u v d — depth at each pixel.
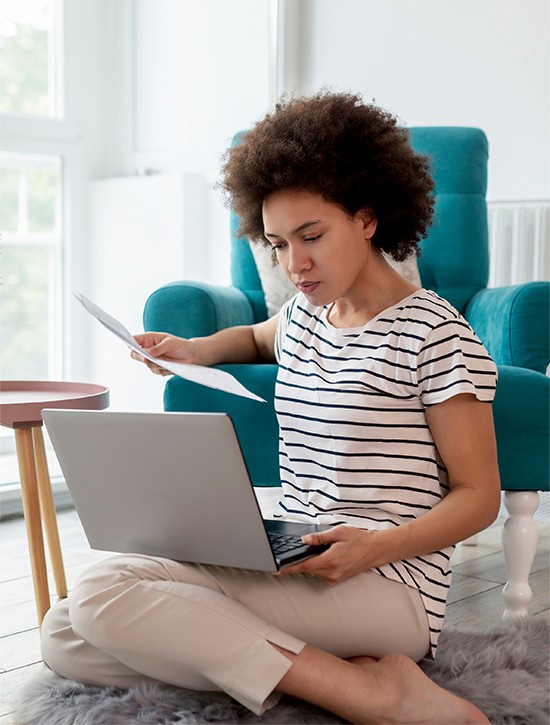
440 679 1.47
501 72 2.99
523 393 1.82
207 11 3.47
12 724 1.41
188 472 1.25
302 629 1.34
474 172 2.55
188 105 3.54
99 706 1.36
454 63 3.09
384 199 1.39
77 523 2.72
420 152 2.56
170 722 1.31
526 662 1.55
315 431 1.43
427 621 1.36
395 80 3.23
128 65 3.72
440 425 1.37
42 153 3.58
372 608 1.34
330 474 1.41
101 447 1.31
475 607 1.97
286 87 3.39
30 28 3.57
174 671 1.29
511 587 1.85
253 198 1.40
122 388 3.61
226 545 1.28
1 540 2.53
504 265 2.93
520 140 2.96
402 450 1.38
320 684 1.26
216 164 3.44
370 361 1.39
